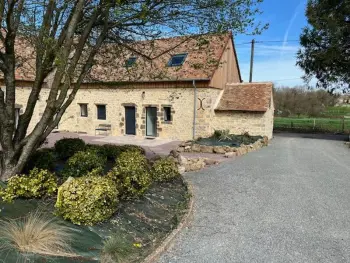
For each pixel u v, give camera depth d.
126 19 5.01
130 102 16.31
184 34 5.87
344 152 12.42
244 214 4.89
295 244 3.85
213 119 15.67
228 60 17.11
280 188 6.51
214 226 4.37
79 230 3.60
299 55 18.22
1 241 3.00
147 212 4.61
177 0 4.96
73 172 5.61
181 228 4.15
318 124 25.70
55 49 4.67
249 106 15.16
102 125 17.27
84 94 17.78
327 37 16.25
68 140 8.23
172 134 15.24
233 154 10.76
